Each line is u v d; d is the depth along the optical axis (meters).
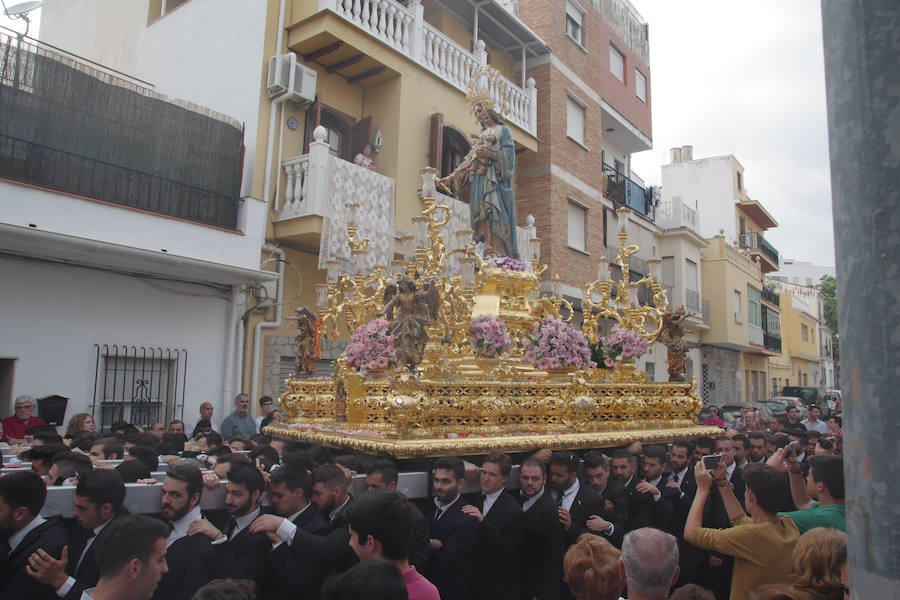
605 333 19.28
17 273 9.28
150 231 10.00
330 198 11.96
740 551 3.97
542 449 5.70
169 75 14.28
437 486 4.62
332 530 4.21
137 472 4.35
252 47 12.60
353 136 14.30
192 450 7.20
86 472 3.69
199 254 10.57
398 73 14.02
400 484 4.90
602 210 21.34
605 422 7.15
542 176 18.41
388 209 13.16
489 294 8.38
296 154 12.80
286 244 12.46
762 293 36.00
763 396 38.53
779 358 43.19
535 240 9.45
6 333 9.12
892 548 1.31
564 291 18.33
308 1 12.69
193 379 11.09
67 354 9.69
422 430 5.49
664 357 25.81
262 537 3.93
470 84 9.64
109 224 9.56
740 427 12.58
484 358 7.22
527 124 17.66
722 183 35.47
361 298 7.54
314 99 12.84
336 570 3.95
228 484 4.08
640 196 25.02
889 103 1.42
